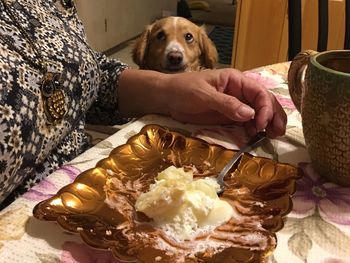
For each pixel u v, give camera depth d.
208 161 0.49
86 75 0.60
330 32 1.64
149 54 1.79
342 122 0.41
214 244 0.35
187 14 3.67
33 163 0.51
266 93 0.58
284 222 0.40
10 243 0.36
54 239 0.36
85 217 0.37
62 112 0.54
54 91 0.53
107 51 2.86
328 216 0.42
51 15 0.61
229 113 0.55
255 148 0.54
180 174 0.40
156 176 0.44
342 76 0.39
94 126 0.77
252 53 1.93
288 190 0.43
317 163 0.47
